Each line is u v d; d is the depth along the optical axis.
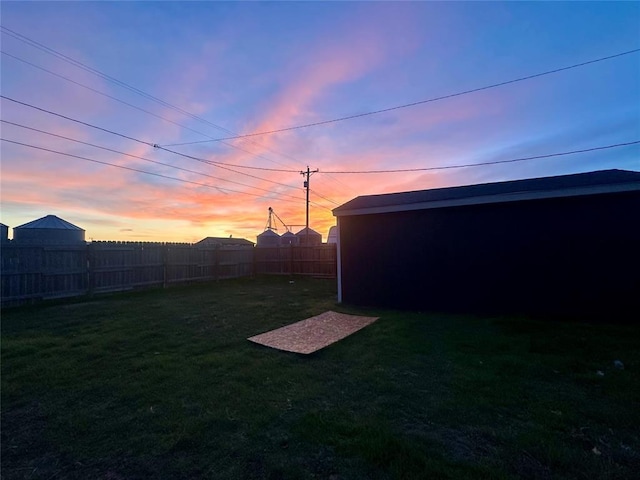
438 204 6.27
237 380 3.01
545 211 5.56
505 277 5.84
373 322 5.40
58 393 2.73
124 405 2.52
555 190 5.35
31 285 7.17
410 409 2.41
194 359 3.59
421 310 6.50
